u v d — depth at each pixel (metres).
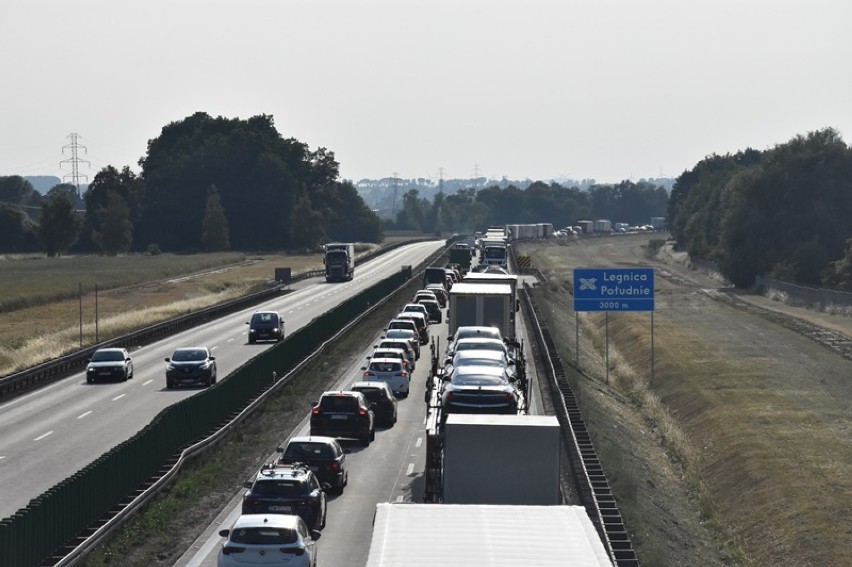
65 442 65.31
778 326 159.00
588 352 133.25
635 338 148.38
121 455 48.19
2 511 47.75
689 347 137.38
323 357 103.62
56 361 97.44
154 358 108.81
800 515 65.69
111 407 78.75
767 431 88.81
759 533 64.69
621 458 71.12
